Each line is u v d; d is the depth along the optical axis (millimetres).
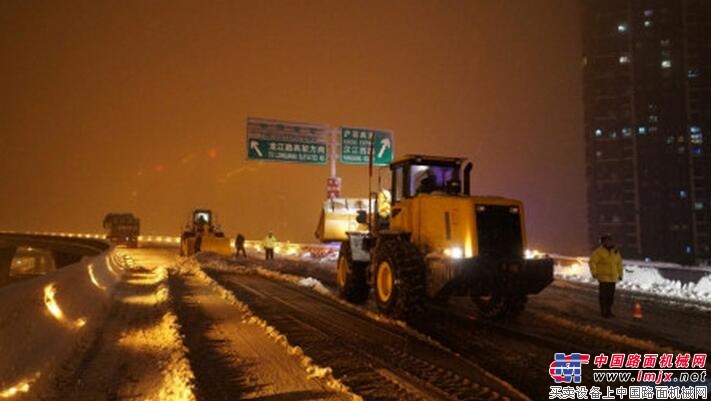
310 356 7012
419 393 5574
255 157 28547
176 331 8211
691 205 78750
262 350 7340
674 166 80250
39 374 5637
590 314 10891
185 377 5836
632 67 84125
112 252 19344
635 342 8164
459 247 9445
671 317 10539
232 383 5848
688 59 81750
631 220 81250
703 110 80188
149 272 20547
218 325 9102
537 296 13477
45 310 6848
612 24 85938
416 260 9648
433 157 11320
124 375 6137
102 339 7914
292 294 13484
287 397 5398
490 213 9484
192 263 22969
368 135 30625
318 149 29766
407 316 9523
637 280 16344
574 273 18766
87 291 10188
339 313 10586
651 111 82250
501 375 6492
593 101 86312
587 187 87000
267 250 27641
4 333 5242
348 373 6246
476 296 9531
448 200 9828
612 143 83812
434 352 7359
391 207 11633
